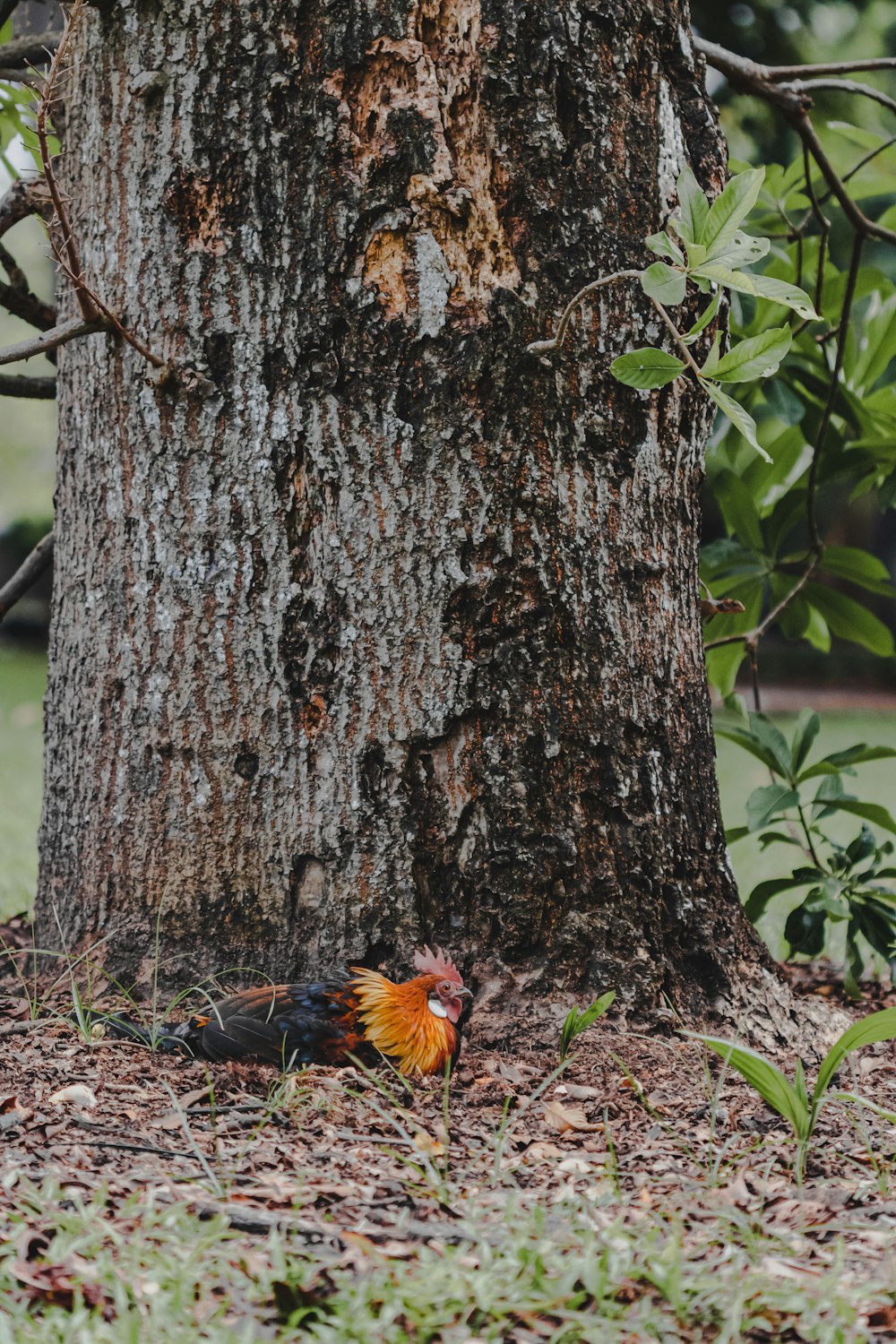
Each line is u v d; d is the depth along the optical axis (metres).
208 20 3.50
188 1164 2.65
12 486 31.12
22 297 4.23
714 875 3.81
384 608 3.50
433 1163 2.72
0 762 11.17
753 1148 2.87
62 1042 3.35
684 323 3.72
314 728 3.53
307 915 3.53
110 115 3.65
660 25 3.75
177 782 3.61
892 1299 2.11
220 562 3.57
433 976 3.31
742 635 5.19
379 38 3.44
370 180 3.46
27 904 5.79
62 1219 2.24
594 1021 3.45
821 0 13.72
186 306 3.56
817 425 5.29
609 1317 2.04
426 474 3.48
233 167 3.52
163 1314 1.95
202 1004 3.50
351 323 3.48
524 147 3.50
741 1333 2.02
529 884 3.49
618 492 3.65
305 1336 1.94
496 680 3.50
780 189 5.34
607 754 3.59
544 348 3.40
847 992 4.63
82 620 3.78
